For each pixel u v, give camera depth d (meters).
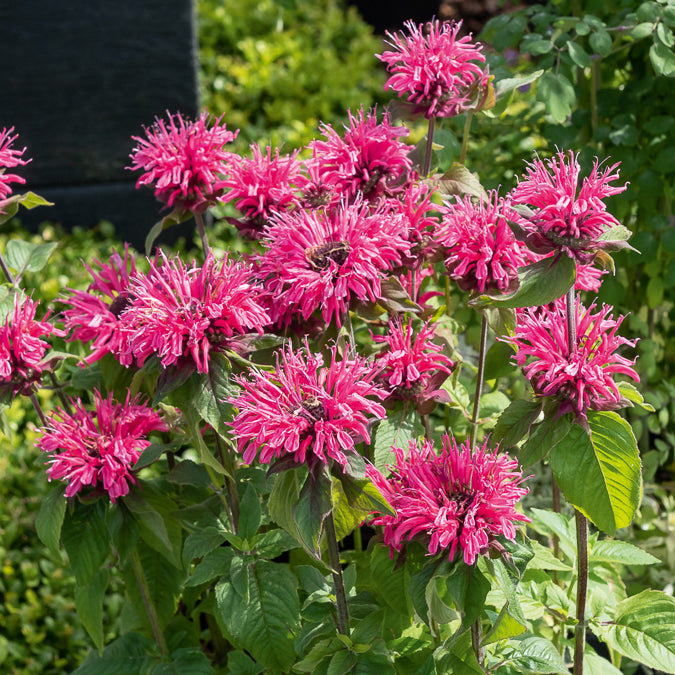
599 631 0.66
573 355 0.61
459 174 0.70
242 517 0.67
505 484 0.59
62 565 0.87
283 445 0.60
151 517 0.67
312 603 0.66
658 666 0.64
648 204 0.86
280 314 0.65
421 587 0.60
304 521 0.59
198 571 0.66
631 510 0.62
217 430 0.62
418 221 0.67
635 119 0.87
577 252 0.61
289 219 0.64
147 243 0.70
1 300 0.69
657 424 0.89
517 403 0.63
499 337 0.65
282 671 0.67
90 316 0.68
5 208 0.71
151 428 0.68
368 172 0.68
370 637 0.63
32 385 0.68
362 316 0.65
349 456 0.60
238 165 0.69
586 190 0.60
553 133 0.85
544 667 0.63
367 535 0.80
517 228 0.62
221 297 0.62
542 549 0.69
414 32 0.69
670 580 0.84
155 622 0.71
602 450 0.62
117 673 0.71
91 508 0.68
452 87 0.69
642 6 0.79
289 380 0.60
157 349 0.62
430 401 0.67
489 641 0.63
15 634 0.88
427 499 0.59
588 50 0.87
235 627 0.65
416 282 0.69
